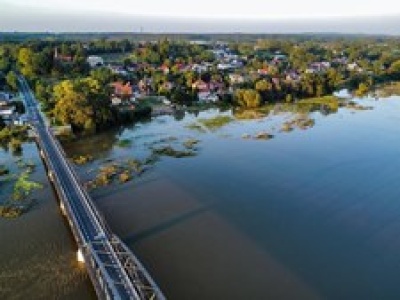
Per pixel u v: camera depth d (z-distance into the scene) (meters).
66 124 153.88
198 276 68.75
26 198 98.31
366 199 97.19
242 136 148.88
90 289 66.44
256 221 86.81
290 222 86.56
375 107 198.38
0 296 65.19
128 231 82.94
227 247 77.12
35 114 170.12
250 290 65.50
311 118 175.62
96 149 136.88
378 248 77.00
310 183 106.31
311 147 135.88
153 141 144.50
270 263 72.38
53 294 65.44
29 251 76.69
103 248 67.38
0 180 109.75
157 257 74.00
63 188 92.38
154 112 186.75
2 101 183.12
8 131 147.62
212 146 137.38
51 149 120.19
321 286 66.56
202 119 177.00
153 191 101.62
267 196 98.69
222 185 104.94
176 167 117.88
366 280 68.00
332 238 80.44
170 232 82.38
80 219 77.94
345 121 170.62
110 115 163.12
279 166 118.56
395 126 162.00
